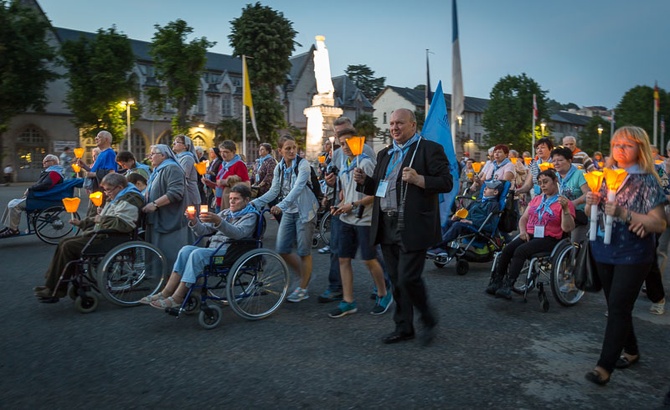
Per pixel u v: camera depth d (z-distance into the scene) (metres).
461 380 4.02
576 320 5.62
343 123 5.75
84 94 42.25
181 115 43.19
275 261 5.78
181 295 5.30
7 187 34.09
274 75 46.56
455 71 8.39
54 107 45.81
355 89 69.69
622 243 3.86
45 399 3.67
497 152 9.66
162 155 6.42
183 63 42.09
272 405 3.59
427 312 4.71
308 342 4.87
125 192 6.18
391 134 4.82
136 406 3.57
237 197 5.66
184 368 4.24
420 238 4.55
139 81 50.34
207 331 5.19
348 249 5.67
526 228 6.27
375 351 4.64
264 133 47.09
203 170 7.97
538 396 3.76
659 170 6.94
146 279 6.10
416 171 4.62
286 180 6.37
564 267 6.08
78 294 5.75
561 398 3.73
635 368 4.30
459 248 7.81
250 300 5.67
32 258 8.93
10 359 4.42
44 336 5.00
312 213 6.25
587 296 6.71
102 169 9.24
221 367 4.26
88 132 43.78
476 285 7.26
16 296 6.46
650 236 3.84
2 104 39.19
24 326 5.31
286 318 5.65
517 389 3.87
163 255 6.18
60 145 45.75
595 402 3.68
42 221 10.18
